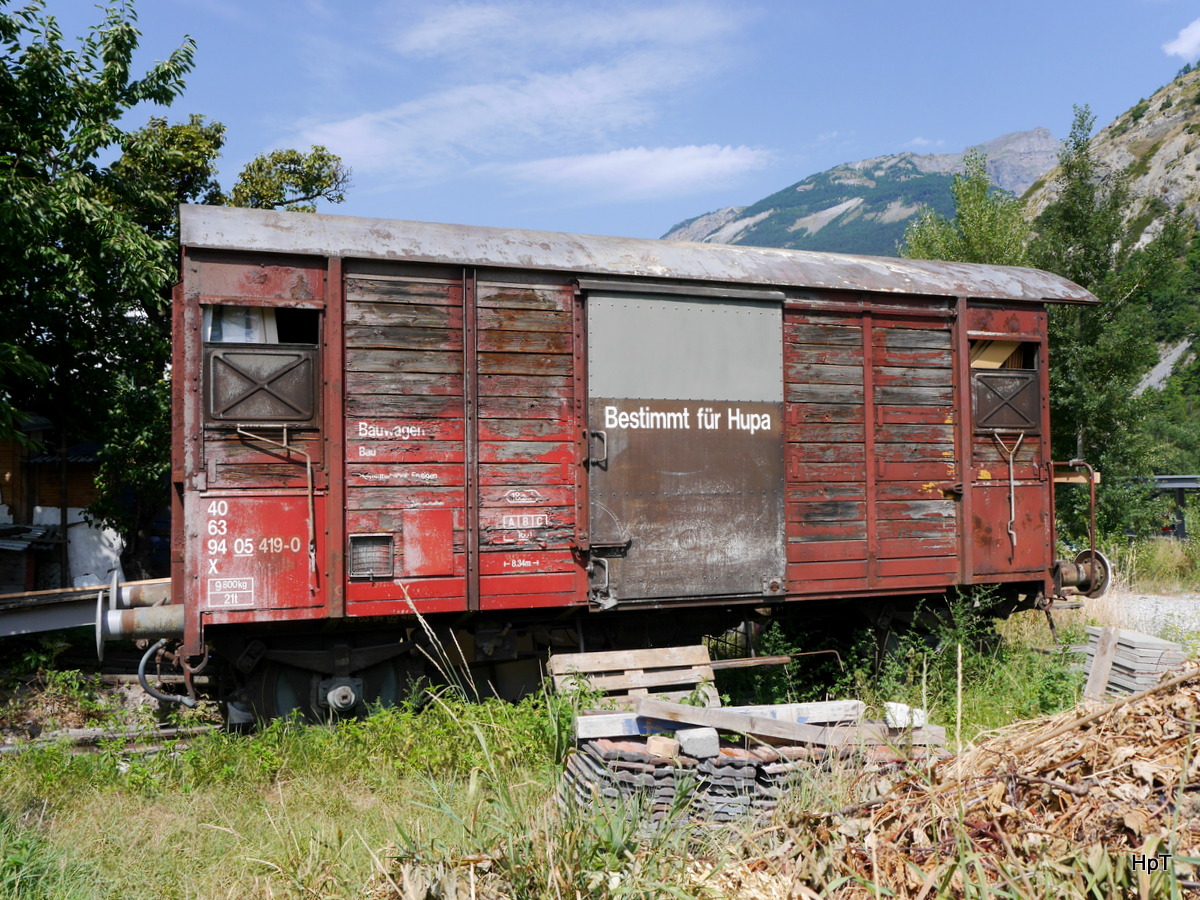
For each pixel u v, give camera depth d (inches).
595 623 286.7
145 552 461.7
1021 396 322.0
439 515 247.9
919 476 304.8
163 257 389.7
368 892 139.9
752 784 180.1
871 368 299.0
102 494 454.0
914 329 308.2
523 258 260.5
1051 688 264.1
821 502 290.4
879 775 173.2
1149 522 626.2
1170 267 620.7
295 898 145.8
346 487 240.5
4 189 329.1
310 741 227.0
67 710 280.5
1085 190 643.5
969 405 311.3
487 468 253.6
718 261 287.3
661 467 270.2
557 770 206.4
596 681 243.1
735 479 278.7
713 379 277.7
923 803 148.5
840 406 294.8
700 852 157.5
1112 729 161.3
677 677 252.8
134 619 231.9
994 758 161.2
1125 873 117.7
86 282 367.9
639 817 157.6
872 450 297.4
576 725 193.3
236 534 231.0
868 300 300.7
